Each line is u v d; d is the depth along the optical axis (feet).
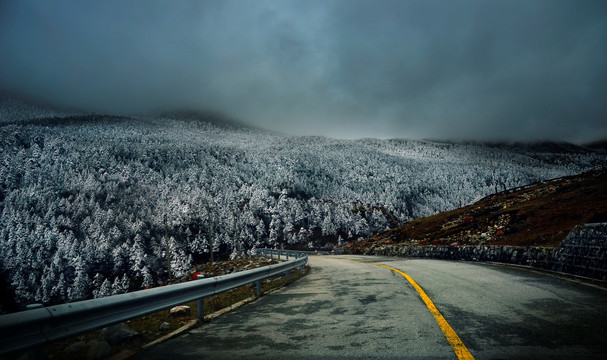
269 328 16.63
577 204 94.07
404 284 29.30
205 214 445.37
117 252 308.19
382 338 13.69
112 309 13.09
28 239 334.44
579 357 10.58
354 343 13.26
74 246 312.91
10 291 280.92
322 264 71.51
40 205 421.59
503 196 161.79
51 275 282.77
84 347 14.11
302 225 497.46
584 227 31.04
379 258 86.69
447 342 12.67
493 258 50.85
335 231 472.85
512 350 11.46
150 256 320.29
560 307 17.80
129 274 305.73
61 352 14.14
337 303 22.43
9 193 478.59
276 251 124.36
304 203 574.15
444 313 17.52
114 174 608.19
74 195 476.54
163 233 387.14
